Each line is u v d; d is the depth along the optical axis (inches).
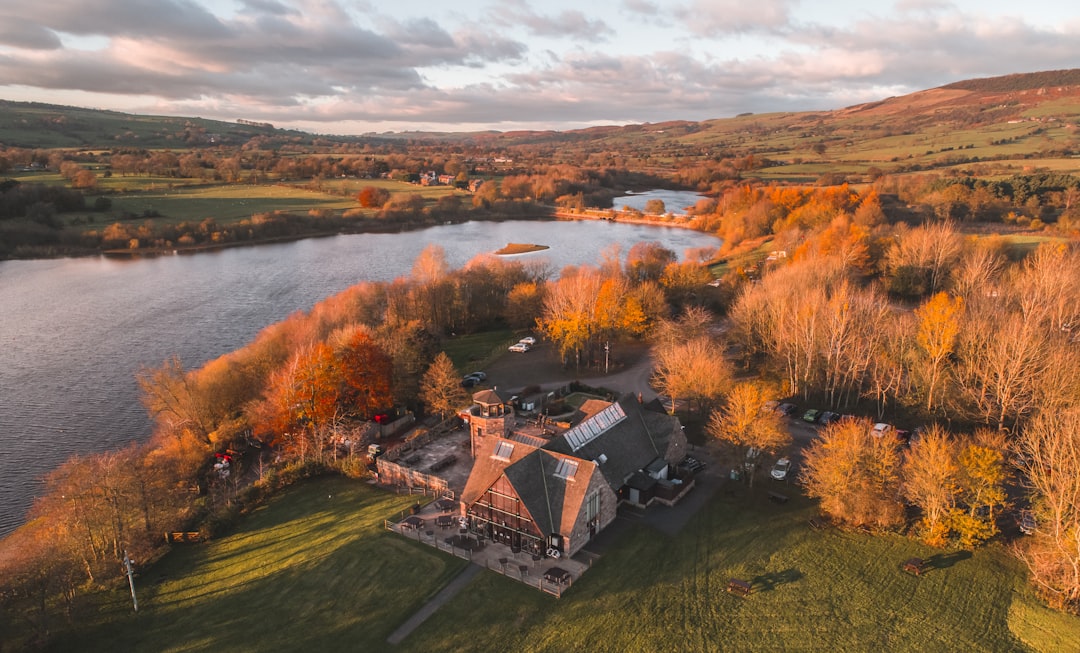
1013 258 5959.6
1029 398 3528.5
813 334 4188.0
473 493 2856.8
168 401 4067.4
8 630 2337.6
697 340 4436.5
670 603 2372.0
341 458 3661.4
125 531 2883.9
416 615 2351.1
